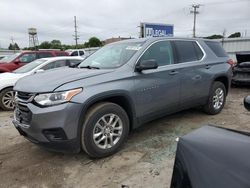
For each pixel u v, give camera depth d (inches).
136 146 161.0
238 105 267.3
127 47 175.2
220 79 229.9
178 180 63.4
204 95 208.7
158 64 172.1
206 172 56.5
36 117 127.8
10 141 178.5
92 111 136.5
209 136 67.6
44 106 127.4
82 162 142.9
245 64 351.6
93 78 140.3
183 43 197.2
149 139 171.8
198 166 58.9
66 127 127.3
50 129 127.4
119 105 153.6
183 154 64.8
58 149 132.4
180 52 190.7
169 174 128.3
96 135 138.8
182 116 222.2
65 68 176.7
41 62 318.0
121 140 150.0
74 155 151.8
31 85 138.5
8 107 272.1
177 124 201.3
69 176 129.8
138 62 160.1
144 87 158.9
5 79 270.4
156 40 177.3
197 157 60.6
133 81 153.6
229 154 57.8
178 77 180.9
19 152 159.6
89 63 180.2
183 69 185.3
